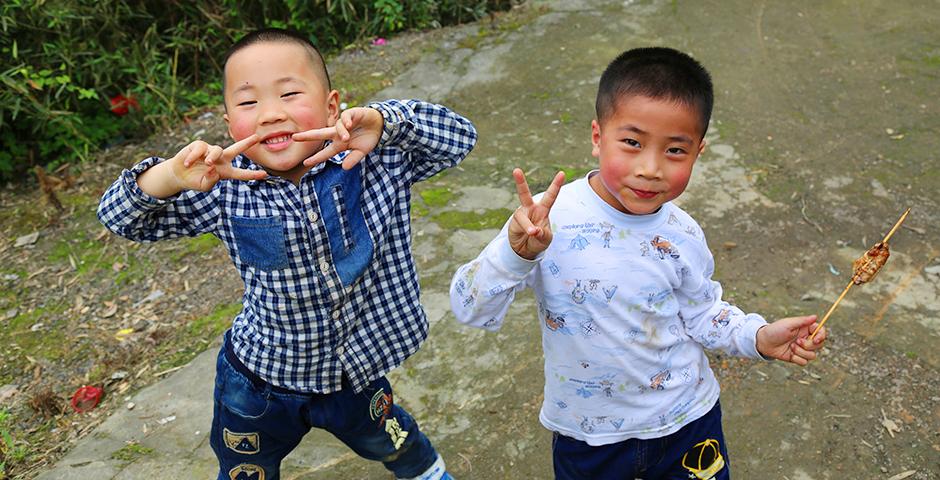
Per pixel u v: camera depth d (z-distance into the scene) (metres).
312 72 1.84
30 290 3.80
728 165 4.26
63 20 4.93
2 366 3.33
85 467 2.73
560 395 1.96
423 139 1.94
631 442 1.94
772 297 3.32
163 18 5.75
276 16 6.02
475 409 2.85
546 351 1.96
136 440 2.85
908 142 4.39
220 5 5.82
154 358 3.30
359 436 2.16
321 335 1.92
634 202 1.76
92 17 5.09
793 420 2.72
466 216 3.99
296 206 1.82
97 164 4.88
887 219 3.78
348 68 5.57
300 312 1.88
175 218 1.84
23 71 4.65
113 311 3.62
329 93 1.92
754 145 4.43
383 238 1.94
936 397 2.79
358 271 1.90
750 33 5.70
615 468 1.99
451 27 6.13
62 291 3.78
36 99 4.89
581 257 1.82
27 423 3.03
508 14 6.24
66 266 3.96
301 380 1.96
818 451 2.61
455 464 2.64
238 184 1.82
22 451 2.87
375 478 2.61
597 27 5.88
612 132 1.75
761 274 3.46
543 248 1.68
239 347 1.98
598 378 1.89
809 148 4.38
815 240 3.66
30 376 3.27
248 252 1.85
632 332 1.85
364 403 2.09
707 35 5.69
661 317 1.87
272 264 1.83
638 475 2.05
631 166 1.73
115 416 2.97
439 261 3.67
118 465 2.73
